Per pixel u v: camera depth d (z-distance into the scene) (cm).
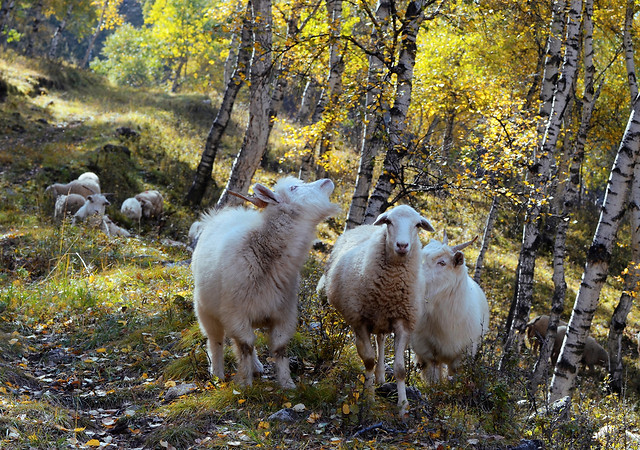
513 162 995
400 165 877
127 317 695
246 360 495
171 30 4069
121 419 448
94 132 2106
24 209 1437
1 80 2422
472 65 1747
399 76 827
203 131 2575
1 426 398
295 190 502
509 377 595
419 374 632
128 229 1473
